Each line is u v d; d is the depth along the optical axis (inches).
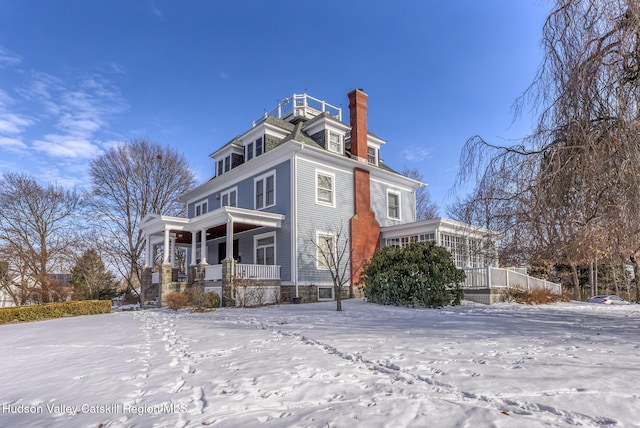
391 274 551.2
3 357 251.3
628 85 261.7
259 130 797.2
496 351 216.2
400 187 871.7
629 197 248.7
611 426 108.4
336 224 733.9
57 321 514.3
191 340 281.9
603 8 269.4
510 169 323.3
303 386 154.0
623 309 589.0
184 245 975.0
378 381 159.0
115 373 188.9
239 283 609.9
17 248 1026.1
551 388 141.9
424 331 300.8
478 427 108.1
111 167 1165.7
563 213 291.4
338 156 732.0
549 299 685.9
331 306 549.3
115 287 1233.4
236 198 824.9
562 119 286.7
